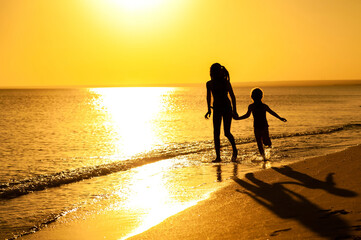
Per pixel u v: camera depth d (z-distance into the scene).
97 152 12.30
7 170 9.34
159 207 5.49
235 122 21.95
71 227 4.83
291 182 6.08
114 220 5.04
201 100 87.75
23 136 17.58
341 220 3.88
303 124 19.48
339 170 6.60
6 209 5.74
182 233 4.08
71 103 71.19
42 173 8.96
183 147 12.30
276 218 4.24
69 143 14.73
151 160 9.87
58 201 6.19
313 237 3.46
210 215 4.68
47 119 30.17
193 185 6.78
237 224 4.19
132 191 6.66
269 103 50.06
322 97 77.38
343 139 12.51
